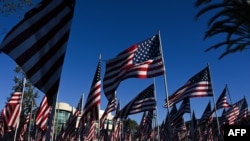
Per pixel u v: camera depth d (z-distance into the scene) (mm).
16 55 7992
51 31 8445
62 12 8711
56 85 7945
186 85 23922
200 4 17047
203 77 23766
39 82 7859
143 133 39469
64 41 8469
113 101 27750
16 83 36781
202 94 23438
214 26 17344
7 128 29047
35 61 8031
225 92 33500
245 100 38844
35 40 8227
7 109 24828
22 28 8250
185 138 49781
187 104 32875
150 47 19438
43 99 25812
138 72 18828
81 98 33594
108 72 19469
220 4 16188
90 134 34344
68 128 34031
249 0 14891
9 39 8102
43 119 25406
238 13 15508
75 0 8891
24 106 41438
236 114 35188
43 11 8562
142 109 24688
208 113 36438
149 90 25047
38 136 38812
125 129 50281
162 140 46625
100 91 18844
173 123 33656
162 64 18984
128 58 19203
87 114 18625
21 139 35125
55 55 8250
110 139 42781
